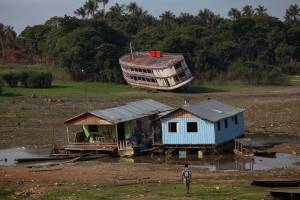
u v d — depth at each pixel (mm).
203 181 54594
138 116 80750
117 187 52781
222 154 74875
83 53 178750
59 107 123438
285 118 104188
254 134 90625
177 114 74938
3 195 51281
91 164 70125
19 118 110625
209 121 73438
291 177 56344
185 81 154000
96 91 154625
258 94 145250
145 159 73500
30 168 68188
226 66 191875
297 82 180000
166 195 46750
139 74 160250
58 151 78938
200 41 196500
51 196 49219
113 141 78062
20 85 158375
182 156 74875
